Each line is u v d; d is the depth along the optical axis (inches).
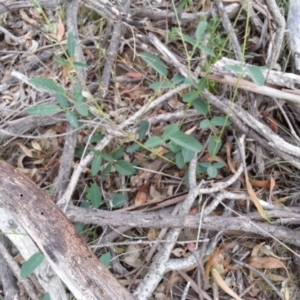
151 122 27.0
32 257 21.0
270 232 24.2
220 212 25.8
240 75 23.5
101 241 25.0
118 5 29.5
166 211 25.9
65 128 28.5
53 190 25.9
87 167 27.1
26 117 27.9
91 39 31.5
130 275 25.3
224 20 29.5
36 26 31.9
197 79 26.7
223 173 26.8
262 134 25.9
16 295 25.1
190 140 23.9
